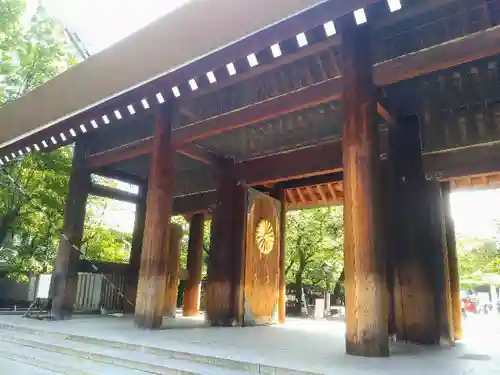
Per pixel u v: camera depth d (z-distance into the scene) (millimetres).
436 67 6180
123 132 11305
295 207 14258
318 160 9945
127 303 12617
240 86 8836
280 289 12125
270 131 9945
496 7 6090
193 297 13820
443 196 9250
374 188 5934
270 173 10656
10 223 13414
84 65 8898
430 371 4480
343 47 6609
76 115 9211
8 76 13180
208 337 7227
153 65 7367
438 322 7684
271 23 5785
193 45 6770
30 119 9828
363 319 5492
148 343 6008
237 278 10648
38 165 13281
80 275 12469
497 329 11742
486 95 7797
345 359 5098
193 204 12602
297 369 4332
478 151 7812
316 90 7293
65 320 9734
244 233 10930
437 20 6605
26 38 13094
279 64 7305
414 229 8352
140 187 13547
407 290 8125
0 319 9359
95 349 5961
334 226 18109
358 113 6227
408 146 8781
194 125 9000
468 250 27188
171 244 12836
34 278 15227
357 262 5715
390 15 6258
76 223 10938
